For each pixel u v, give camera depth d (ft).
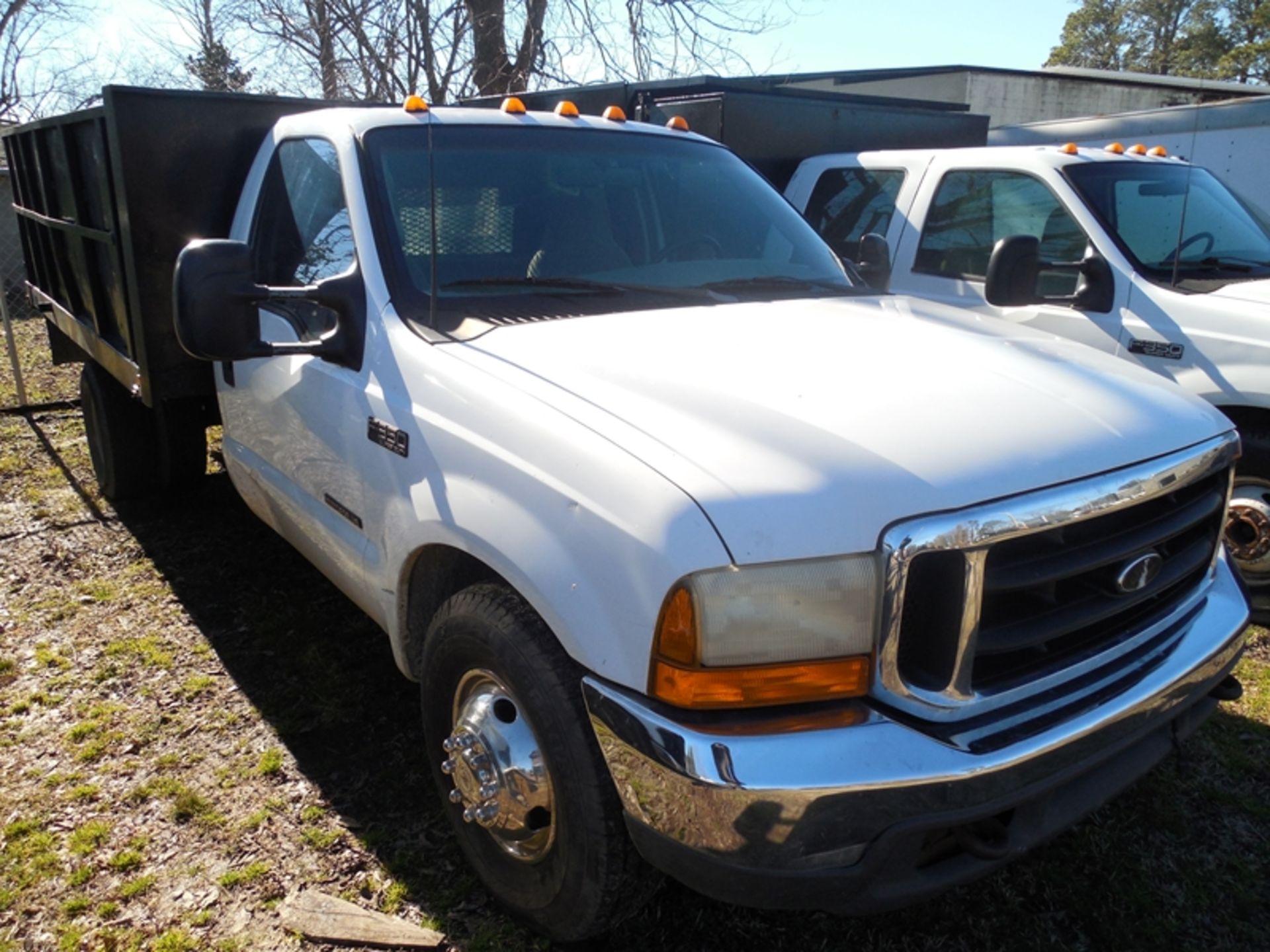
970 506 6.70
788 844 6.38
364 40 36.24
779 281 11.38
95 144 14.35
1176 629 8.48
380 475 9.39
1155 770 11.19
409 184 10.46
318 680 12.85
